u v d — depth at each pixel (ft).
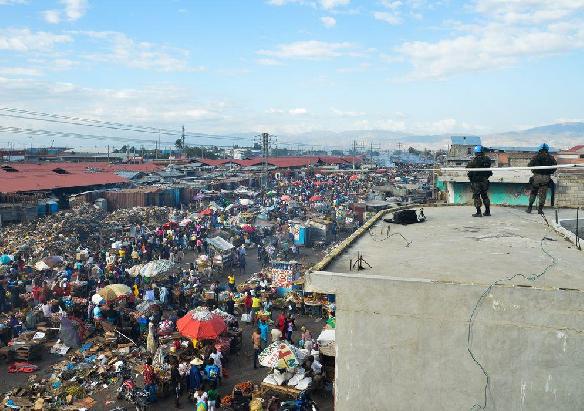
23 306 80.94
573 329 19.10
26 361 62.95
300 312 83.05
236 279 106.32
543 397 19.71
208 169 319.88
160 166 305.53
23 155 345.51
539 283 21.30
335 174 304.71
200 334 59.21
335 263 26.03
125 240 127.85
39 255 107.34
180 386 55.42
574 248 29.40
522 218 41.11
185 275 99.09
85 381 57.88
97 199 177.58
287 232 142.92
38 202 150.51
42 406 51.62
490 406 20.39
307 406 48.21
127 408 52.70
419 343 21.15
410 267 24.84
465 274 23.12
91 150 485.15
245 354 67.67
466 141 179.93
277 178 294.25
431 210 47.80
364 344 21.97
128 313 74.49
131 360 62.69
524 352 19.79
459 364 20.66
